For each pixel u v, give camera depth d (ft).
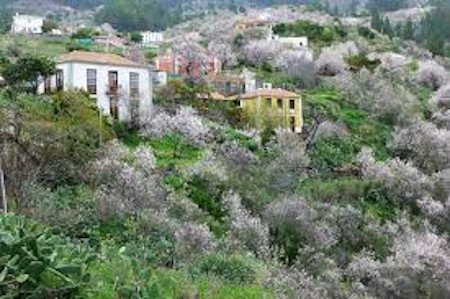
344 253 133.08
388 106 248.52
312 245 128.67
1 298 34.45
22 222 42.75
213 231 117.60
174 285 44.16
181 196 125.49
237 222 121.29
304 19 523.70
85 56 182.19
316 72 306.76
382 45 429.79
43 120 123.13
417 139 213.66
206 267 59.41
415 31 586.86
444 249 139.54
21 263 35.86
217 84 271.90
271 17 539.70
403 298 121.90
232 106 221.25
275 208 133.28
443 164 205.87
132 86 185.37
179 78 260.62
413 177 180.45
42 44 297.33
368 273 123.85
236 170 158.10
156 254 62.90
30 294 35.76
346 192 167.32
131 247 51.26
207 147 172.96
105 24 579.48
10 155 90.12
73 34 342.23
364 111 251.39
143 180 118.73
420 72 324.80
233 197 135.03
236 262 61.26
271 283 61.98
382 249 141.08
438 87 319.47
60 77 181.27
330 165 192.95
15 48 267.39
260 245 114.83
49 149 106.11
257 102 228.22
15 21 367.45
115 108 179.83
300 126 226.38
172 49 332.80
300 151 185.16
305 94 263.49
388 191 174.09
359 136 223.92
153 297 40.16
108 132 154.92
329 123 220.84
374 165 185.47
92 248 50.08
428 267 125.18
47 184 105.81
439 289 123.13
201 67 301.43
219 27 467.93
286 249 124.98
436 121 251.80
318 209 145.18
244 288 50.14
